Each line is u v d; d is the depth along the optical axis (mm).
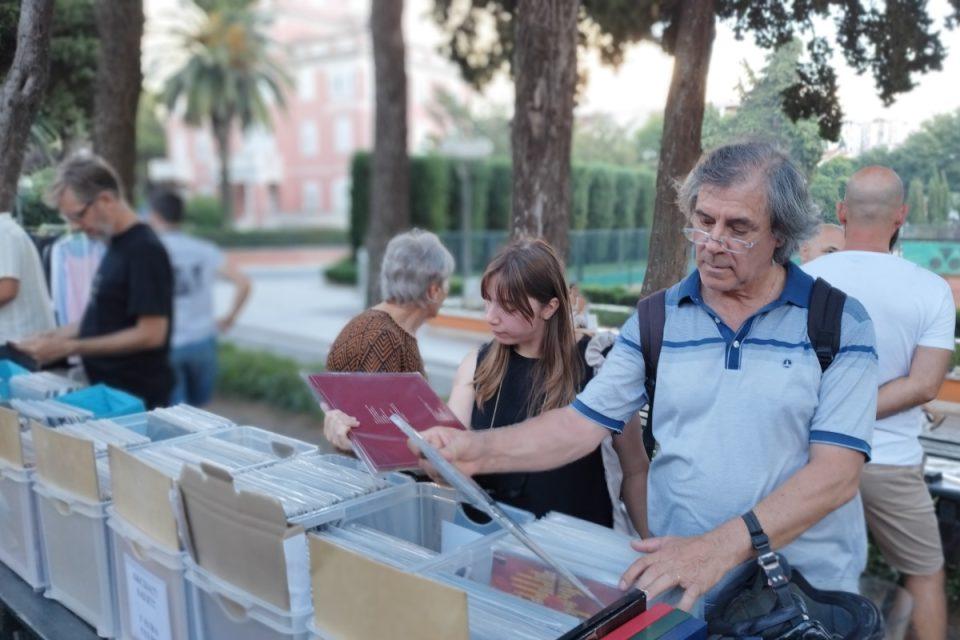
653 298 1471
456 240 9664
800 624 1178
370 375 1553
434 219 14328
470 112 14242
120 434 1806
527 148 2465
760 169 1247
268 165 42719
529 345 1858
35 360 2684
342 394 1485
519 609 1147
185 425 1888
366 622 1089
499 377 1877
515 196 2527
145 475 1401
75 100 3244
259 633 1266
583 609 1267
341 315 13000
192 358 4828
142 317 2951
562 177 2475
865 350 1297
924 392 1779
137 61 3418
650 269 2053
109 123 3346
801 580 1344
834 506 1277
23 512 1825
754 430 1334
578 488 1830
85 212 2869
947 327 1785
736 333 1353
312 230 32406
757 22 2010
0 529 1969
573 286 2217
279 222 43031
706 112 2025
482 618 1125
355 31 40062
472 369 1969
